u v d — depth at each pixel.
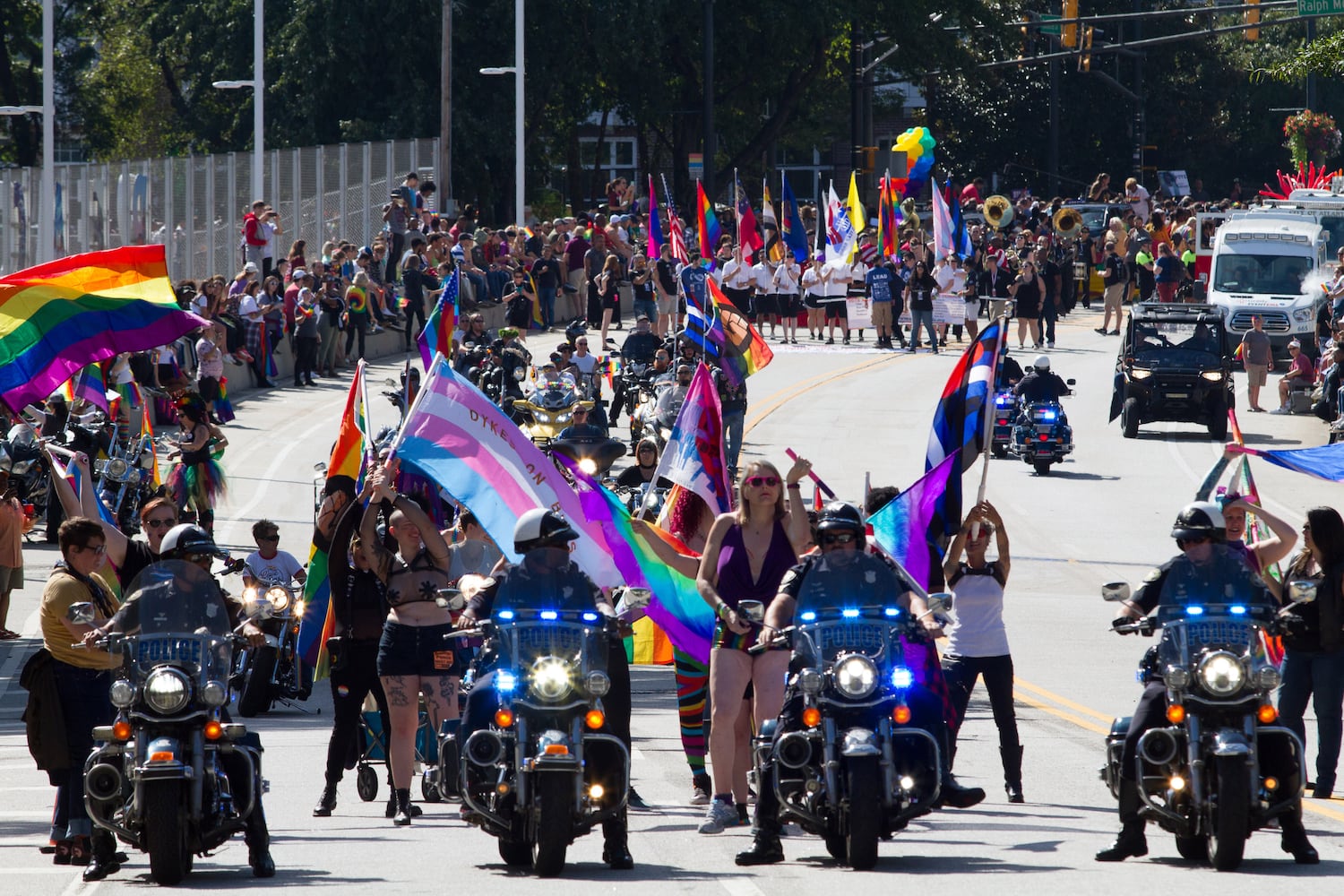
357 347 164.75
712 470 46.50
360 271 159.25
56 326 60.91
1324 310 183.00
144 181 142.00
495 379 121.81
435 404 49.06
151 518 45.03
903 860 36.66
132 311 61.47
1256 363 160.25
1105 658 72.06
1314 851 36.38
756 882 33.97
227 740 35.19
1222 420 143.25
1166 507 115.38
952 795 36.28
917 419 143.88
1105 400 163.12
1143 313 146.62
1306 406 158.88
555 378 119.81
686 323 105.88
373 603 42.91
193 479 88.62
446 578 42.19
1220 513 36.66
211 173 152.00
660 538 44.25
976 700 64.56
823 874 34.75
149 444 93.38
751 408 148.50
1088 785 48.00
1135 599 37.25
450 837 41.12
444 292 65.75
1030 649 74.19
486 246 190.62
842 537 36.56
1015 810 44.09
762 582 39.22
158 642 35.03
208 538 36.44
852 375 168.75
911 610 36.31
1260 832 40.97
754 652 38.00
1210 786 35.19
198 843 35.25
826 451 129.38
